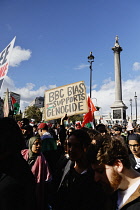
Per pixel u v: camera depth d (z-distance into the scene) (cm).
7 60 486
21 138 212
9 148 197
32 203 185
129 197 166
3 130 199
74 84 754
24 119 738
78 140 300
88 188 266
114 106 4944
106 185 182
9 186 174
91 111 928
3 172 187
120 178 171
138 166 414
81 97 730
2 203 167
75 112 732
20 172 191
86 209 256
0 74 498
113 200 190
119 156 169
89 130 365
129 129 1066
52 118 784
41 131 691
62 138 626
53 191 334
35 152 441
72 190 279
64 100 765
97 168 179
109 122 4738
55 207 314
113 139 181
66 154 361
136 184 168
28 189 187
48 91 817
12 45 491
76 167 306
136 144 413
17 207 171
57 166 362
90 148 193
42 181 424
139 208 155
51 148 616
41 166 439
